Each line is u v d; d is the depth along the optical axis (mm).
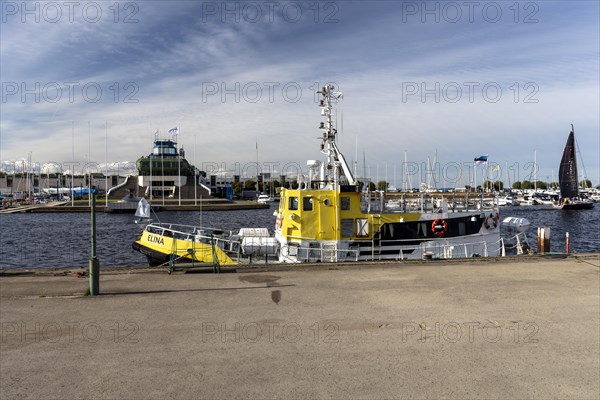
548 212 102062
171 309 10477
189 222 77750
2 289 12508
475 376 6871
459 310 10406
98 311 10320
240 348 8023
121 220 83000
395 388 6473
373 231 20938
